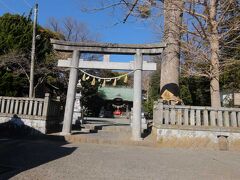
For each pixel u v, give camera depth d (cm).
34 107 1266
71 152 878
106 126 1550
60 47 1262
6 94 1909
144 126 1497
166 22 1298
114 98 3859
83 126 1524
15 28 2109
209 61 1198
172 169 692
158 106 1159
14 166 643
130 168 681
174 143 1112
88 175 594
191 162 798
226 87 1612
